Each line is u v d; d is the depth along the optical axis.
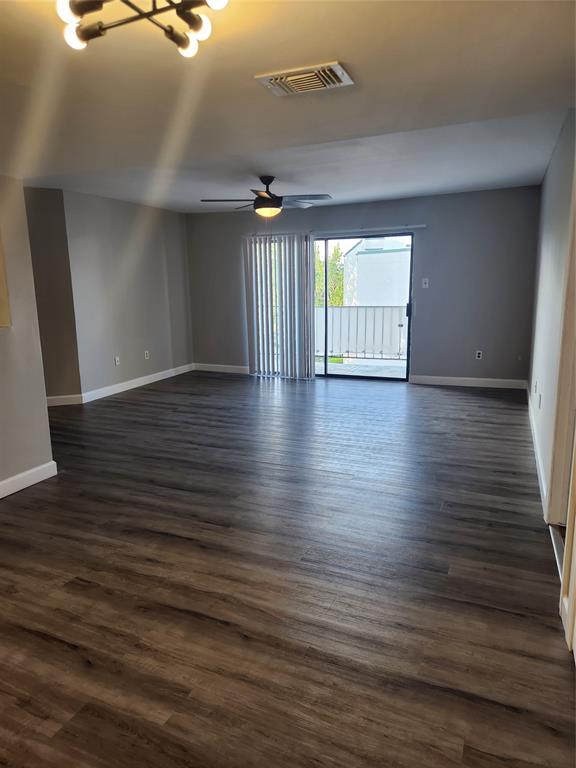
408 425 4.71
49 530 2.80
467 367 6.43
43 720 1.57
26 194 5.25
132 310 6.53
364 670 1.75
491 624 1.97
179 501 3.14
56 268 5.48
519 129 3.41
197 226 7.46
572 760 1.41
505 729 1.51
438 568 2.37
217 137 2.82
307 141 2.96
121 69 1.95
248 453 4.00
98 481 3.48
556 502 2.65
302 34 1.70
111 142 2.88
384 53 1.84
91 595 2.20
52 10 1.54
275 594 2.19
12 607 2.13
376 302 8.08
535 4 1.53
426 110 2.43
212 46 1.78
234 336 7.59
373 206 6.46
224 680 1.71
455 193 6.05
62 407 5.60
